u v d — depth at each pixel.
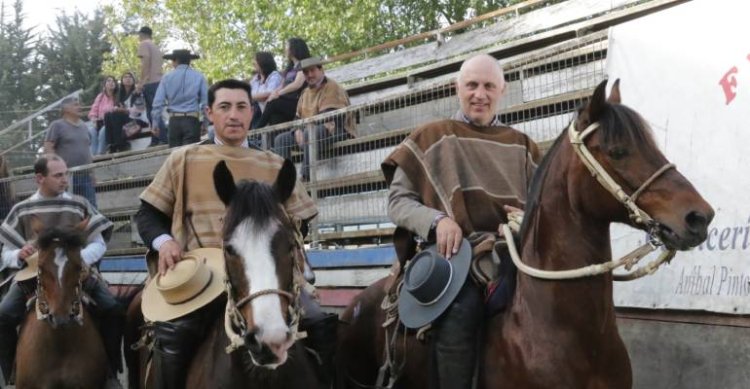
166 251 4.19
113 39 35.22
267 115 9.61
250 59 24.20
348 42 20.27
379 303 4.54
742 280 4.57
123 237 10.41
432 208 3.96
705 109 4.88
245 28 23.89
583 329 3.42
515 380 3.54
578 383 3.41
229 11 24.27
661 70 5.17
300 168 8.14
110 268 10.14
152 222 4.37
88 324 6.11
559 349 3.43
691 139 4.93
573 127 3.38
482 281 3.75
